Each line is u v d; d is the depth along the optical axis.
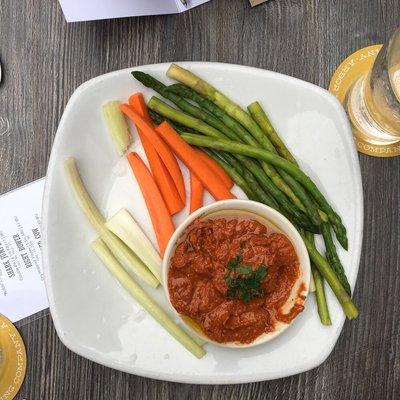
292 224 0.53
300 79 0.56
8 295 0.58
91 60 0.58
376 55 0.57
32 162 0.58
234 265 0.51
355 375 0.58
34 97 0.58
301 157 0.55
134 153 0.56
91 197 0.56
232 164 0.55
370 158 0.58
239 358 0.54
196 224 0.53
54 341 0.58
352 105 0.57
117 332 0.55
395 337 0.58
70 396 0.58
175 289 0.52
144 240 0.55
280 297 0.53
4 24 0.58
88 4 0.54
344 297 0.53
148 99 0.55
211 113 0.54
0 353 0.57
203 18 0.58
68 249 0.55
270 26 0.58
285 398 0.58
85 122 0.55
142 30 0.58
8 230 0.58
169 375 0.54
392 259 0.58
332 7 0.58
